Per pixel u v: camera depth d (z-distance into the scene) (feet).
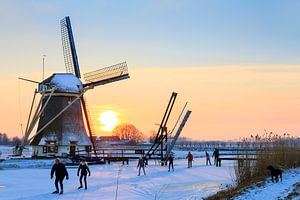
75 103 165.89
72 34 175.11
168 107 140.46
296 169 93.71
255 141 87.10
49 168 123.85
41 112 154.51
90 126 170.91
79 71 173.27
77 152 160.97
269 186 63.36
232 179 83.97
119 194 65.05
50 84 160.35
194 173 102.63
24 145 154.71
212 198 54.19
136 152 151.02
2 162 133.59
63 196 62.90
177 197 61.00
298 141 104.06
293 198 49.57
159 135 157.38
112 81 167.22
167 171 109.60
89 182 82.89
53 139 159.63
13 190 70.23
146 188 72.54
